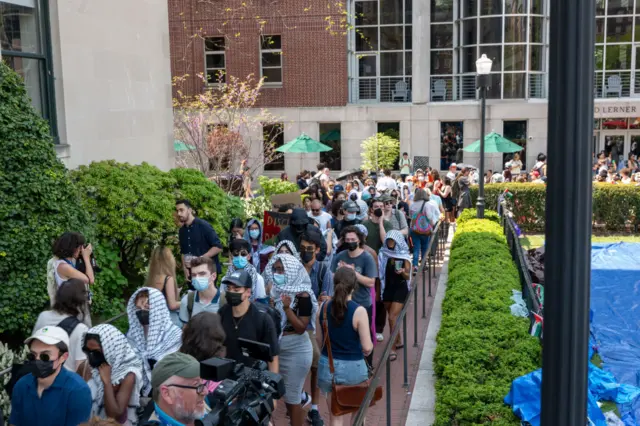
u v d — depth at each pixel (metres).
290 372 6.27
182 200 9.05
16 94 8.65
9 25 10.27
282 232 9.23
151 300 5.37
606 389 7.52
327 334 6.05
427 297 12.50
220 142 24.98
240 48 32.41
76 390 4.57
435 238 13.85
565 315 3.23
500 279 10.06
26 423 4.54
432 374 8.27
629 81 32.50
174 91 32.47
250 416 3.66
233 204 13.93
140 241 11.19
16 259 7.89
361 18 33.53
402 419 7.15
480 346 7.08
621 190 21.44
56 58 11.26
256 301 7.00
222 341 4.67
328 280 7.96
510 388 6.02
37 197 8.34
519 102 31.45
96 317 9.50
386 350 6.02
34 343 4.45
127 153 13.20
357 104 32.97
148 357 5.31
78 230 8.86
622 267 14.76
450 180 22.05
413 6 32.06
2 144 8.19
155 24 14.27
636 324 11.21
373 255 8.73
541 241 20.47
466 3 32.03
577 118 3.21
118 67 12.89
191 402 3.75
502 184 22.44
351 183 18.92
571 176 3.22
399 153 32.75
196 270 6.20
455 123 32.41
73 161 11.53
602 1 32.28
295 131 32.91
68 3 11.44
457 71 33.06
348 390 5.96
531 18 31.39
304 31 32.19
